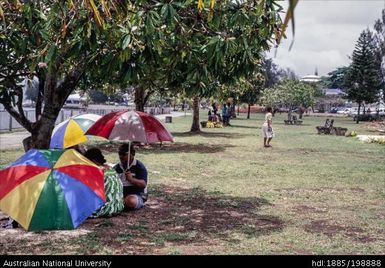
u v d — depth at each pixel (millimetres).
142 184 7969
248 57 6832
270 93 64750
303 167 14266
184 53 6691
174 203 8656
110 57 5887
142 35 5828
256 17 6227
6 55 7484
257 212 8133
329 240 6469
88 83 9867
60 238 6246
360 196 9867
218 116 37250
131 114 7449
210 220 7465
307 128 38594
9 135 23469
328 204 8984
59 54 6176
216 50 6023
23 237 6285
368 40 55562
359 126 47125
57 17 5797
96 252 5688
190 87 7391
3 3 6309
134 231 6645
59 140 8461
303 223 7434
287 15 1528
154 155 16547
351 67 57062
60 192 5844
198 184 10914
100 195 6090
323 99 103938
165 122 41625
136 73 6004
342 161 16094
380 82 59719
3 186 5953
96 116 9438
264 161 15602
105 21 5613
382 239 6590
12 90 7848
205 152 17906
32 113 29219
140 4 5766
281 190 10367
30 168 6039
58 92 7629
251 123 45219
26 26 6500
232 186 10727
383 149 20906
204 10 6387
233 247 6027
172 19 5582
